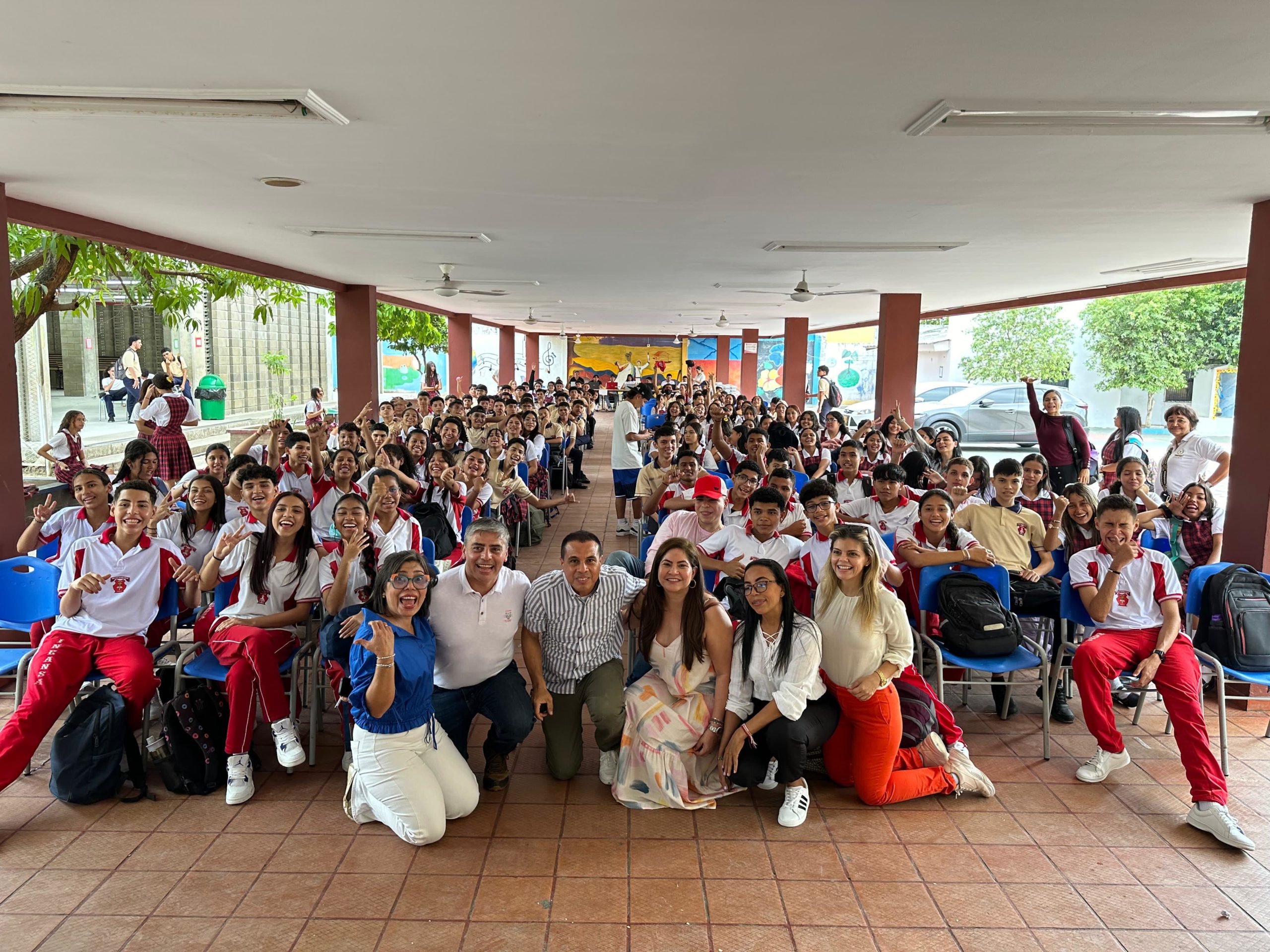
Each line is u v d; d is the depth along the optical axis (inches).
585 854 130.7
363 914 115.6
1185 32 105.3
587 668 150.5
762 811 145.0
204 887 121.1
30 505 260.8
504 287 483.2
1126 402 903.1
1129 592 162.2
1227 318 721.0
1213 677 197.2
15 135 153.3
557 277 421.7
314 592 164.1
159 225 259.3
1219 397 843.4
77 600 150.9
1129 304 753.0
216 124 146.9
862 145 160.2
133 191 205.3
